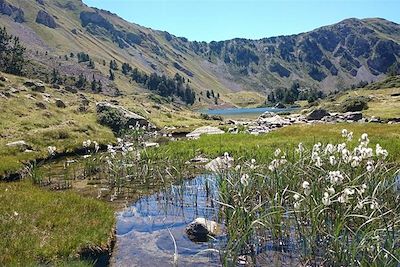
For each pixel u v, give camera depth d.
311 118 63.66
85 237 13.03
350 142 29.42
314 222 11.45
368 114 66.12
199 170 24.64
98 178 23.67
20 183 20.83
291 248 12.50
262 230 12.93
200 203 17.95
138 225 15.49
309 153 18.33
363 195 12.77
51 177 23.98
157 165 24.28
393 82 163.50
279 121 60.56
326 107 84.31
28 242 12.19
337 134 35.22
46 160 29.30
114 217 15.64
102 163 27.72
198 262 11.94
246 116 138.00
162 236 14.23
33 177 22.70
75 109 49.12
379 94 135.88
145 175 22.64
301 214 13.08
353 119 58.72
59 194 18.31
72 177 23.97
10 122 37.66
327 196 11.03
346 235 11.57
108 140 37.81
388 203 13.08
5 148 29.09
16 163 24.86
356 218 12.53
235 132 45.19
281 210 12.71
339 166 15.05
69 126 40.59
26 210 15.20
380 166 14.91
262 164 18.23
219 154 28.92
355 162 13.47
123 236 14.38
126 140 39.47
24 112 41.69
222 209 15.23
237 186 14.98
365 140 14.92
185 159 26.98
